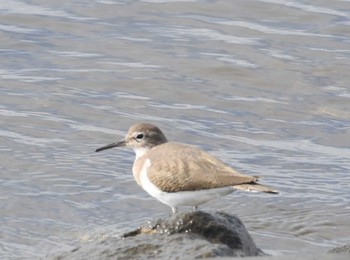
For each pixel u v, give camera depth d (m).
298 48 21.69
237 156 16.95
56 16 23.23
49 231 13.68
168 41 21.94
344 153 17.16
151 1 24.16
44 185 15.50
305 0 24.11
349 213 14.16
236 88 19.89
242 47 21.69
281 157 16.92
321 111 18.91
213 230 11.05
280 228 13.55
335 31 22.55
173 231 11.09
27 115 18.39
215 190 11.86
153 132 13.30
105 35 22.27
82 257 10.90
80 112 18.64
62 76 20.27
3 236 13.45
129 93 19.59
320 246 12.82
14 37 22.19
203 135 17.83
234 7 23.75
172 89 19.75
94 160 16.56
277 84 20.05
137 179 12.83
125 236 11.40
